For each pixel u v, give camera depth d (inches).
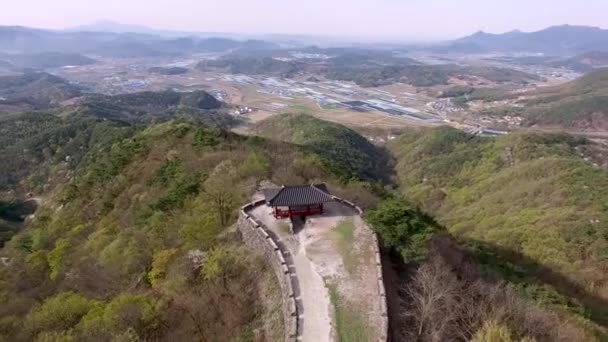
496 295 1573.6
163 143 3964.1
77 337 1588.3
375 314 1321.4
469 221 4776.1
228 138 3912.4
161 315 1640.0
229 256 1785.2
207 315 1605.6
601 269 3117.6
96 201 3592.5
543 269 2999.5
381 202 2176.4
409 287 1489.9
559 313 1868.8
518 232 3759.8
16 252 3186.5
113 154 4490.7
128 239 2341.3
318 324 1293.1
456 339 1344.7
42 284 2379.4
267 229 1792.6
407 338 1300.4
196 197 2544.3
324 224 1820.9
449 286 1488.7
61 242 2827.3
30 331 1771.7
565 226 3705.7
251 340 1449.3
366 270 1523.1
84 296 1974.7
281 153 3464.6
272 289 1555.1
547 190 4936.0
